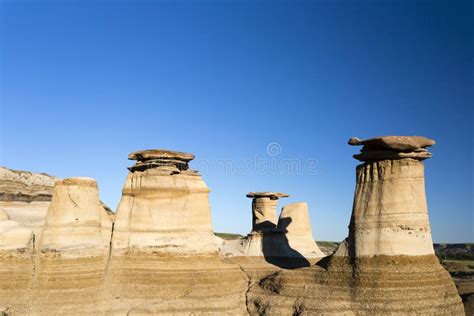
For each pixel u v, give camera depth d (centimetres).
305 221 5194
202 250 3102
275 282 2959
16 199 3575
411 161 2775
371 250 2695
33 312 2520
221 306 2848
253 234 4653
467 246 10688
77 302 2630
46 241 2738
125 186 3175
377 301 2525
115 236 3042
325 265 2892
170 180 3125
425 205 2783
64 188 2830
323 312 2533
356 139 2873
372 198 2795
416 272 2608
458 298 2653
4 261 2683
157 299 2808
